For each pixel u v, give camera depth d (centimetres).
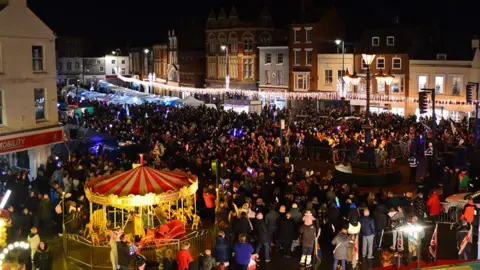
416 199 2261
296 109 6481
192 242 2039
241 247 1717
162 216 2252
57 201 2297
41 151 3158
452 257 1950
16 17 2962
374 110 6400
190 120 4684
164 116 5047
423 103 3173
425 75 6016
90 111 5656
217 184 2389
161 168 2756
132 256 1783
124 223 2280
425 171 3108
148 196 1995
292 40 7188
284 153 3491
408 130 3903
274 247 2098
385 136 3684
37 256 1730
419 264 1780
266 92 7400
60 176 2494
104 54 13350
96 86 11794
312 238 1870
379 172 3045
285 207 2077
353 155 3306
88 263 1930
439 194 2272
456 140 3559
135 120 4797
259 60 7806
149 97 6925
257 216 1925
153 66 11325
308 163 3641
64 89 7719
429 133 3597
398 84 6238
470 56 5888
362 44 6712
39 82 3120
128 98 6969
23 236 2102
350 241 1817
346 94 6588
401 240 1973
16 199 2325
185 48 10038
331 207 2016
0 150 2856
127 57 13250
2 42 2889
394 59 6247
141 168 2153
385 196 2197
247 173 2534
